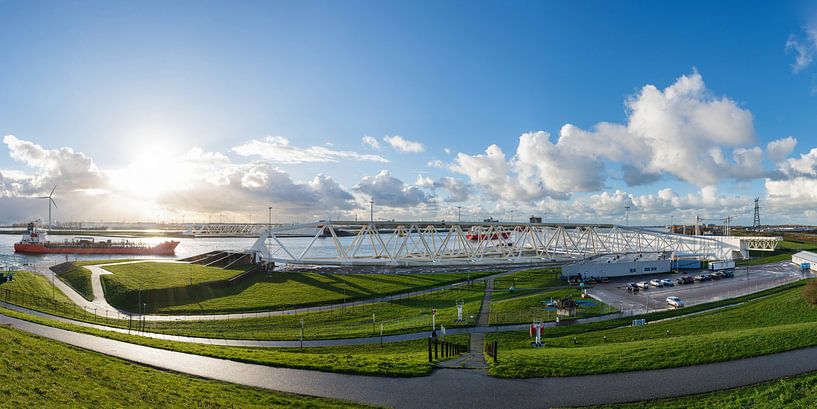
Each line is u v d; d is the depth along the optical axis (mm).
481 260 149750
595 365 38469
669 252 172875
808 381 33000
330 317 76062
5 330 41375
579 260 160500
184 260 144750
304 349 53062
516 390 33781
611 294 97125
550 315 73312
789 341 43156
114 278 104250
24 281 96188
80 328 55250
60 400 25750
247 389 34031
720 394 31953
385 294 99375
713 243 171375
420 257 150750
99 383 30922
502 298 90562
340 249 141125
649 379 35281
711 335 49375
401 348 53031
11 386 25781
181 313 81625
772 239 174750
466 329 63375
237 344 55375
